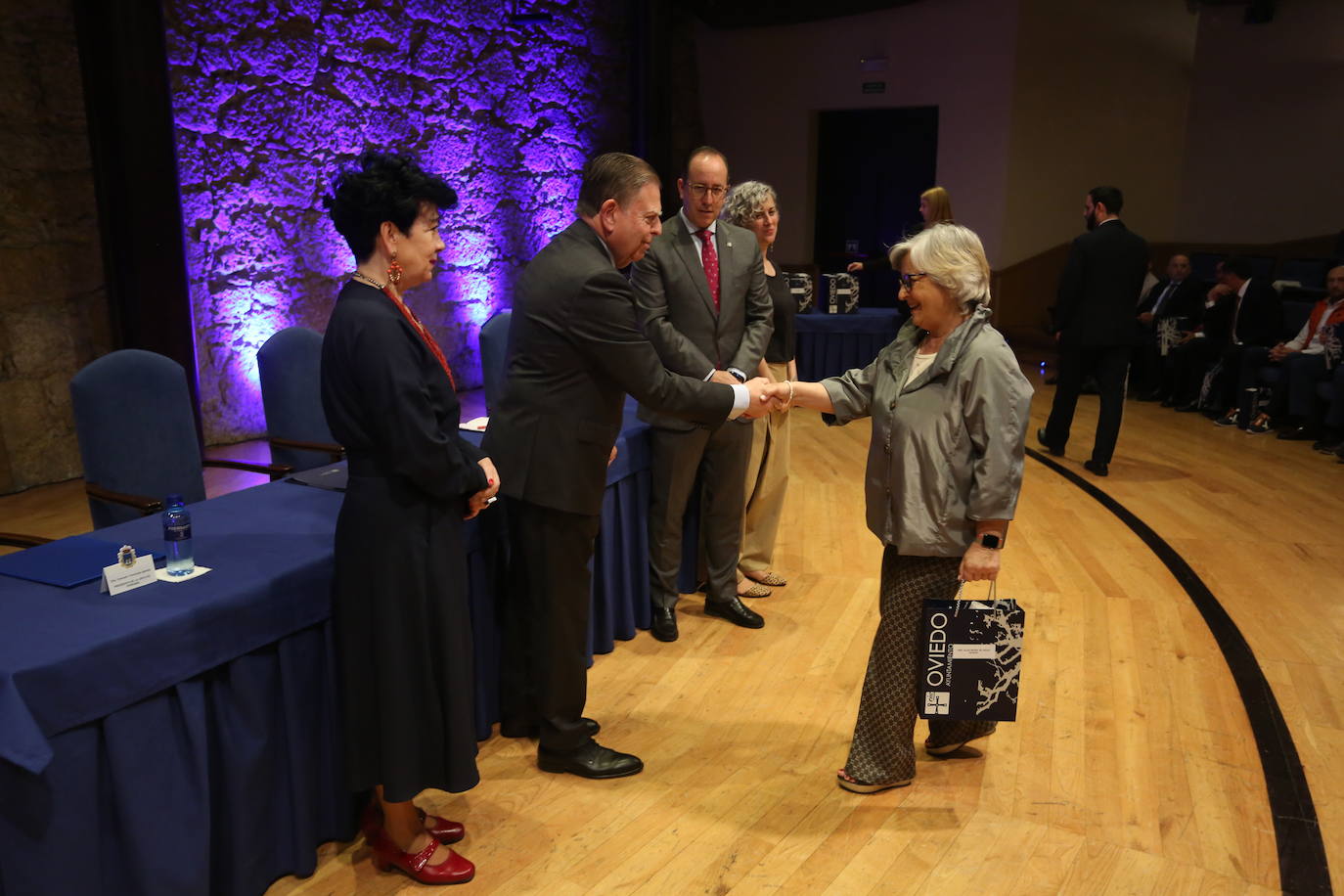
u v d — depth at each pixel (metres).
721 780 2.57
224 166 5.72
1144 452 6.01
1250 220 10.20
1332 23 9.48
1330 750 2.72
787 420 3.68
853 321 6.92
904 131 9.98
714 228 3.21
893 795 2.51
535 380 2.34
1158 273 10.66
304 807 2.16
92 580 2.02
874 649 2.46
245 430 6.04
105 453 2.90
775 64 10.14
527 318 2.33
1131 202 10.30
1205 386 7.01
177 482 3.07
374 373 1.89
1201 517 4.74
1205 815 2.43
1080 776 2.60
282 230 6.08
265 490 2.70
